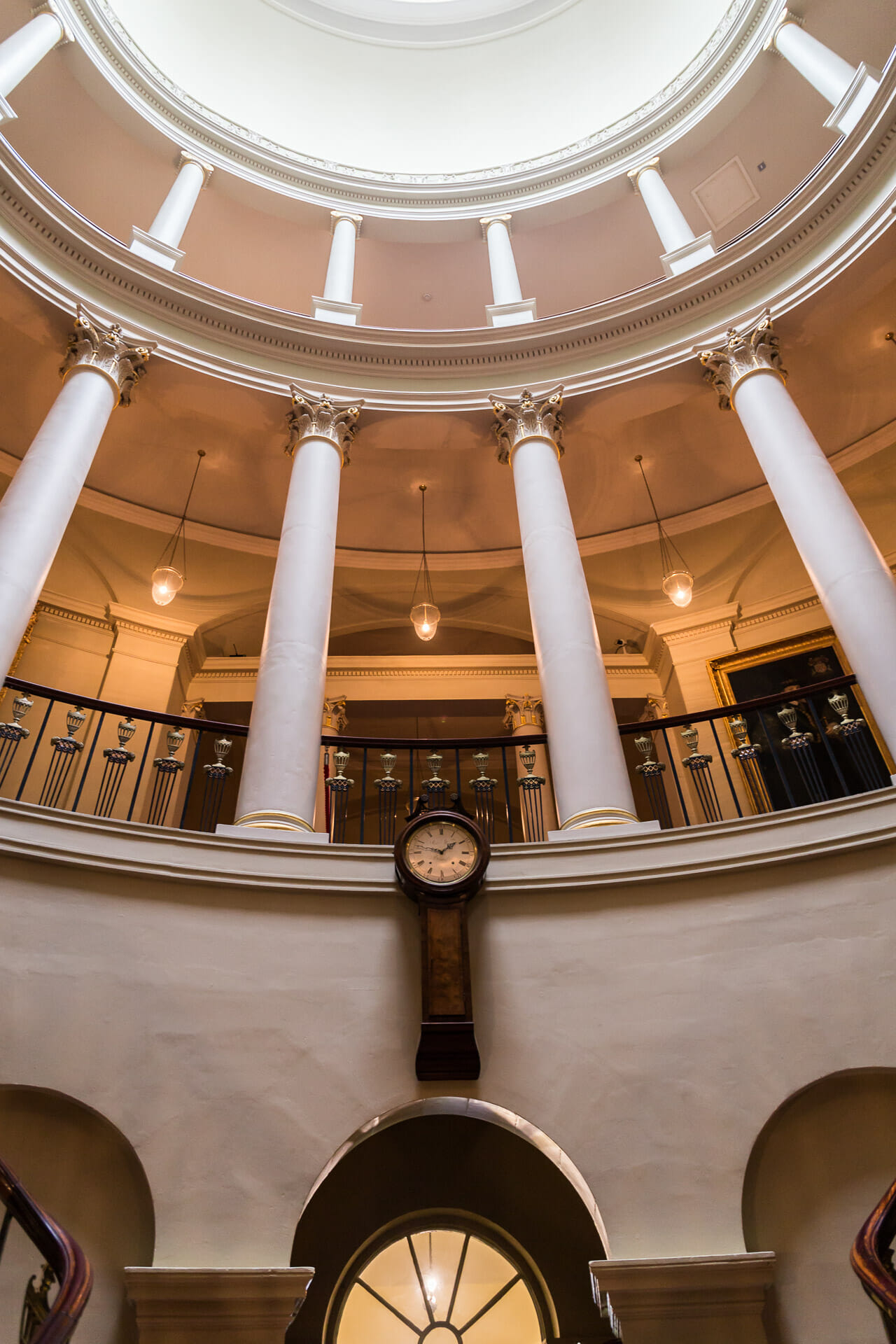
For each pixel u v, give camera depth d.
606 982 4.26
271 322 7.59
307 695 5.35
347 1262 6.24
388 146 11.36
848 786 8.34
